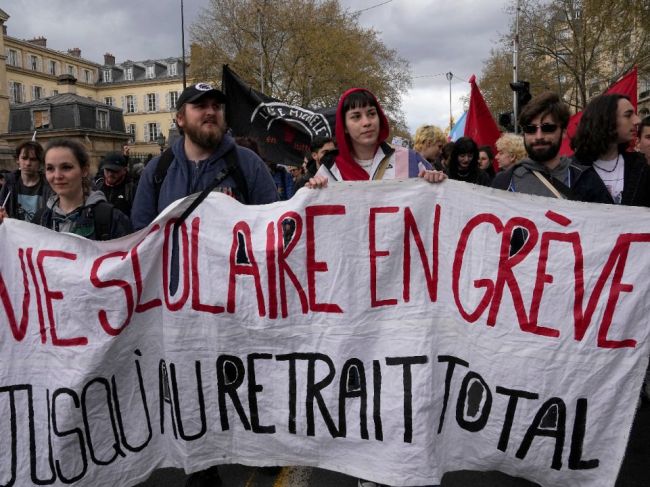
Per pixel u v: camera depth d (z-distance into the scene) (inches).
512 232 97.4
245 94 278.8
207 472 116.4
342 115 115.9
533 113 115.3
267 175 120.9
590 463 94.7
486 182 220.8
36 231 103.7
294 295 102.7
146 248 104.1
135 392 105.1
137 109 2662.4
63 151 118.4
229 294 103.7
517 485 117.9
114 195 229.9
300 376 102.7
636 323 93.6
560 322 95.4
